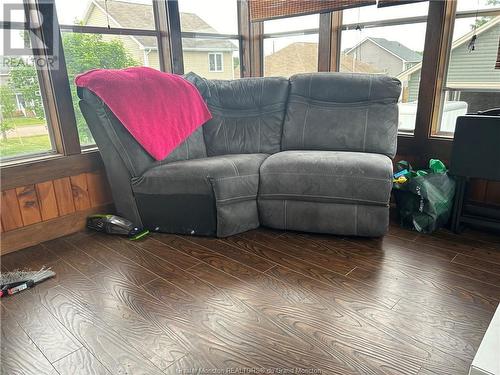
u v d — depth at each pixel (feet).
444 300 5.04
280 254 6.51
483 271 5.77
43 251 6.92
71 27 7.51
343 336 4.40
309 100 8.48
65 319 4.88
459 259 6.17
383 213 6.61
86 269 6.19
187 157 8.18
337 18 9.15
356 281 5.57
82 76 7.02
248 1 10.17
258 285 5.55
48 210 7.37
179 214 7.26
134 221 7.63
